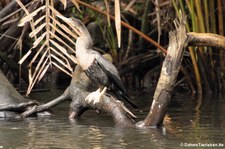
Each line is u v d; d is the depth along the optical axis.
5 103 12.31
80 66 12.25
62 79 20.20
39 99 15.27
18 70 17.88
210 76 17.66
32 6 15.23
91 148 9.06
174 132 10.52
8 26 17.44
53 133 10.36
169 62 10.72
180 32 10.64
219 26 17.20
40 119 12.03
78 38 12.05
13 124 11.36
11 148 9.04
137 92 17.77
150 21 20.55
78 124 11.40
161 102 10.94
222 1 17.11
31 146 9.19
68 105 14.12
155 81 19.83
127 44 21.06
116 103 11.57
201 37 10.68
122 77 19.97
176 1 16.58
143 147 9.15
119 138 9.91
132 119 11.48
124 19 20.16
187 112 13.38
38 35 17.08
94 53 11.97
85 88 12.12
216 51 17.77
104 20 20.34
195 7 16.64
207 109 13.92
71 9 19.83
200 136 10.14
